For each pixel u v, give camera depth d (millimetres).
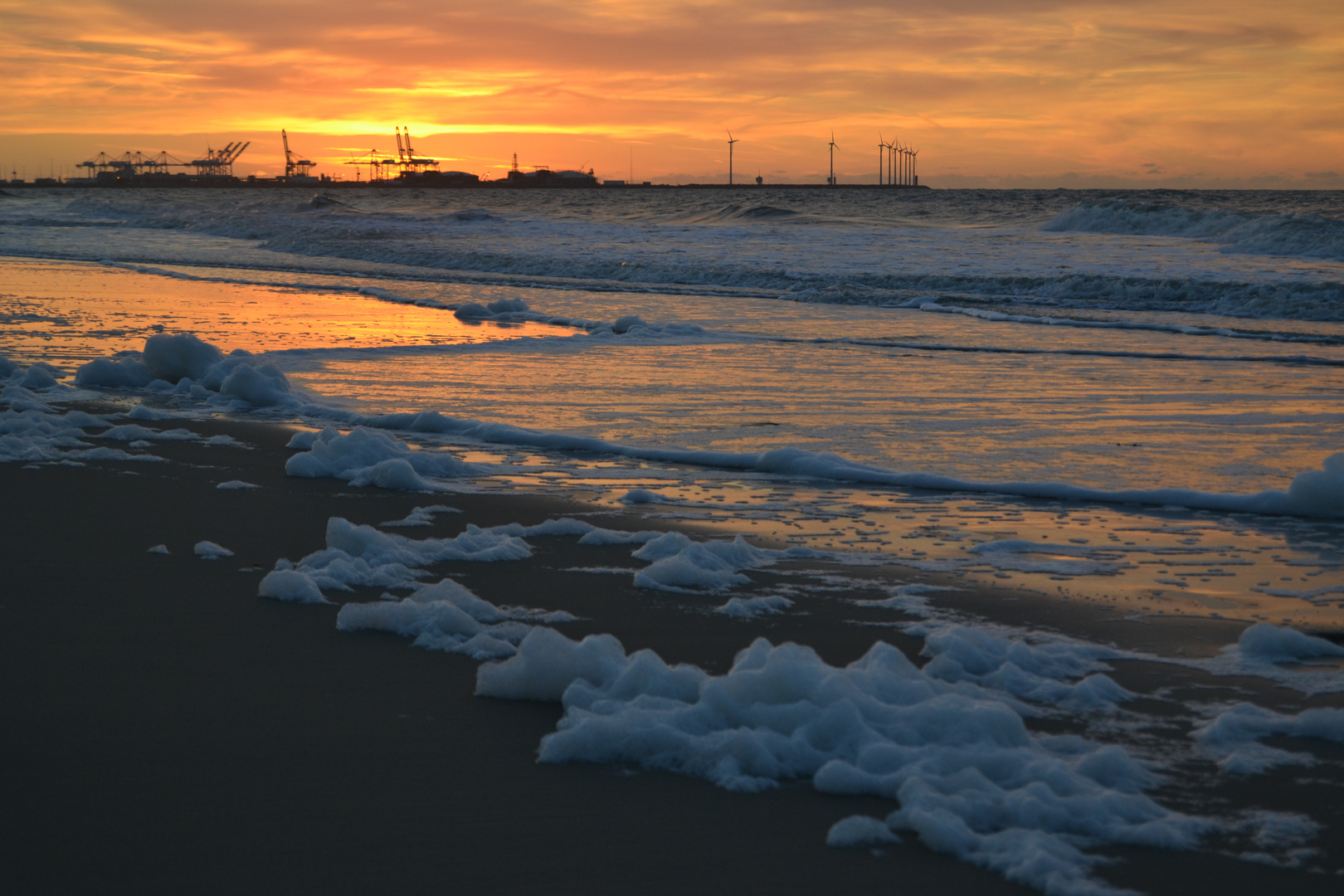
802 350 12992
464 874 2281
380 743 2945
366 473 6488
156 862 2297
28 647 3666
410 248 30750
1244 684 3508
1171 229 39500
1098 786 2602
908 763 2693
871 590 4531
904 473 6758
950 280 21438
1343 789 2723
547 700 3277
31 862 2283
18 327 13906
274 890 2195
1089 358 12461
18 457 6848
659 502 6160
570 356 12320
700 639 3867
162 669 3488
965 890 2244
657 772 2787
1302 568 4918
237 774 2738
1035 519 5852
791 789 2697
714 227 45406
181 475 6562
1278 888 2248
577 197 124688
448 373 11016
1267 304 17703
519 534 5340
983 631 3936
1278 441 7973
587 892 2221
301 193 152625
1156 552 5199
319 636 3830
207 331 14047
